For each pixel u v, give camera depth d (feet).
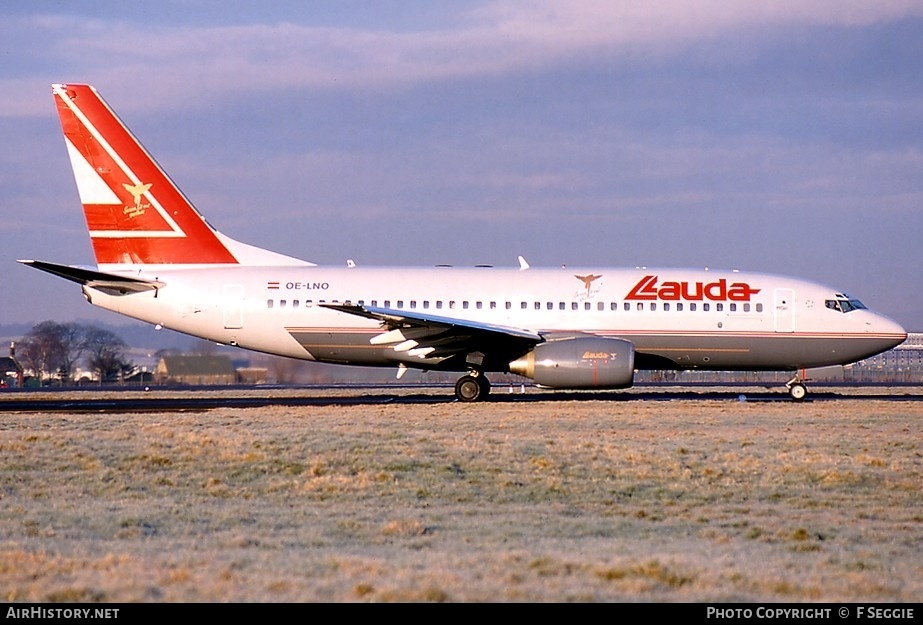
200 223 278.26
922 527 109.40
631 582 79.20
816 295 279.08
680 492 131.13
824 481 138.72
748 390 359.25
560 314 275.39
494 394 313.94
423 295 274.98
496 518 112.16
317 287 274.16
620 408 248.52
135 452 158.20
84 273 264.72
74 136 273.33
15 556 87.66
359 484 132.98
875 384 459.32
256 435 179.22
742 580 80.89
